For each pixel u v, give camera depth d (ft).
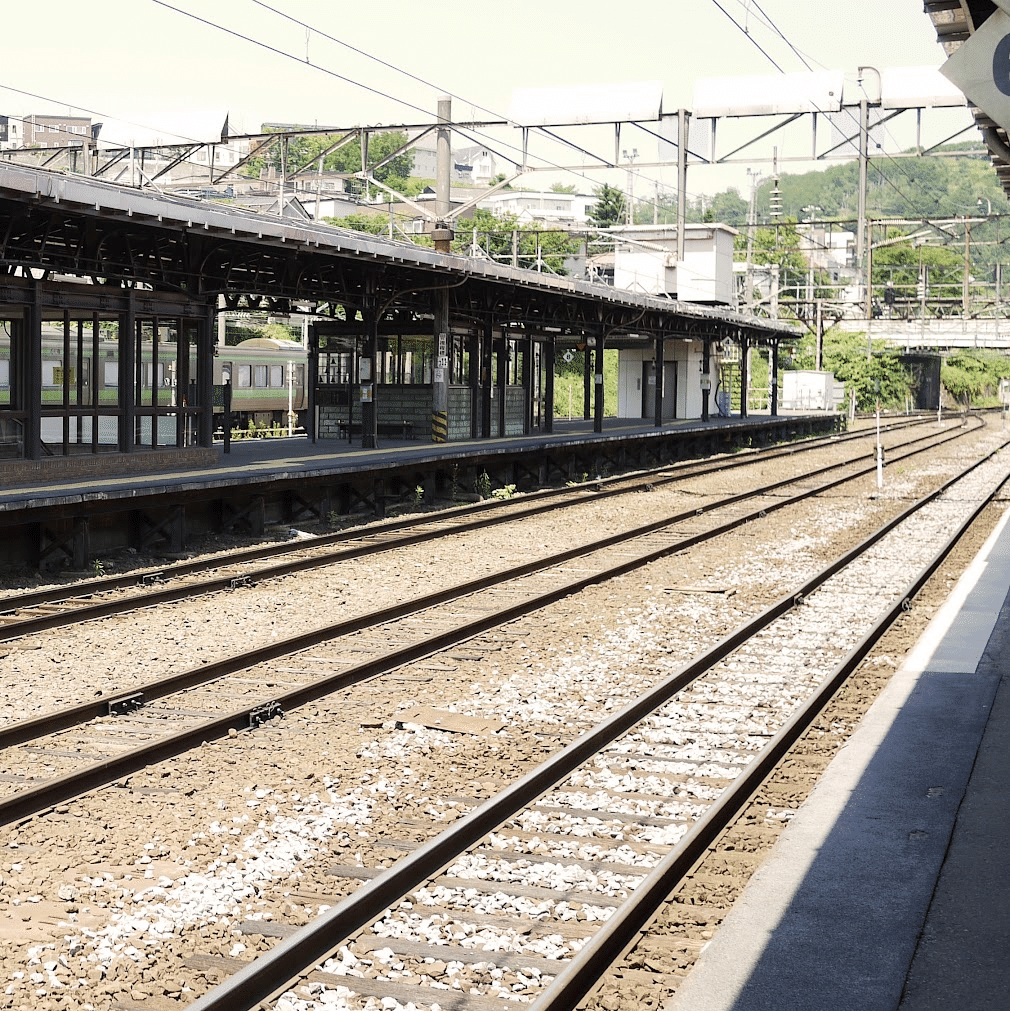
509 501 88.53
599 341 128.26
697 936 20.42
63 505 56.44
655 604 50.98
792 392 243.60
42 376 65.05
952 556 65.16
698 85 137.80
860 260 138.62
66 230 69.67
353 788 28.02
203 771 28.94
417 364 109.70
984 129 39.88
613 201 379.96
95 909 21.52
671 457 140.36
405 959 19.60
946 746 28.84
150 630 44.27
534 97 140.77
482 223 255.29
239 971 18.28
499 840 24.64
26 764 29.40
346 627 44.11
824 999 16.90
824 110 133.90
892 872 21.31
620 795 27.63
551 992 17.76
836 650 42.45
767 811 26.40
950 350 339.57
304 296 88.02
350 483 81.46
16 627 42.91
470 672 39.06
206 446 77.87
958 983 17.26
